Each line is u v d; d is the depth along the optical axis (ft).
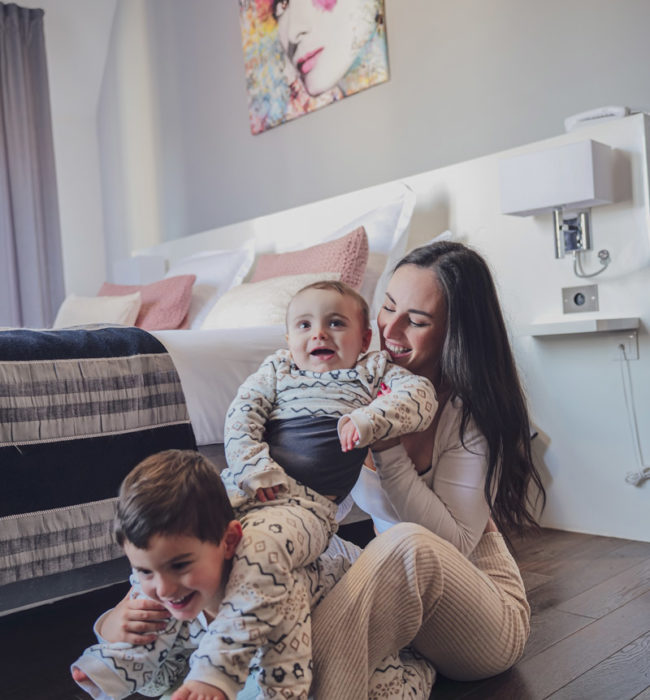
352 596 3.62
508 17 9.68
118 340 6.03
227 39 13.97
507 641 4.29
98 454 5.56
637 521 7.84
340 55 11.75
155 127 15.94
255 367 6.86
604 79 8.79
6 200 15.46
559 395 8.36
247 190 13.84
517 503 4.69
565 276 8.29
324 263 9.21
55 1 16.11
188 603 3.32
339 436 3.83
